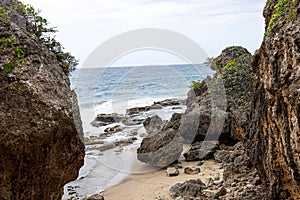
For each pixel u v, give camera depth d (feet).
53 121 15.42
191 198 30.68
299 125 15.40
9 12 17.57
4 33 16.43
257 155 27.63
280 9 23.75
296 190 19.13
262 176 26.84
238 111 48.91
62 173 16.67
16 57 15.81
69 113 16.67
